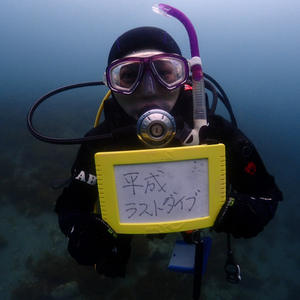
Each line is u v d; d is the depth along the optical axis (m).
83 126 11.78
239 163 1.15
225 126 1.26
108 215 0.88
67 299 4.20
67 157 7.79
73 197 1.25
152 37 1.20
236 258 5.60
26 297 4.23
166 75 1.13
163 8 1.08
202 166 0.87
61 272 4.48
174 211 0.89
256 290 5.01
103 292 4.29
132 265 4.64
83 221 0.99
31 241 5.11
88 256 0.94
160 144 0.89
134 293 4.27
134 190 0.87
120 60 1.07
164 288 4.32
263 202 1.09
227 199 0.88
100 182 0.86
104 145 1.30
